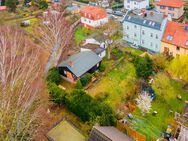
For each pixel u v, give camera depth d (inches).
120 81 2110.0
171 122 1706.4
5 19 3484.3
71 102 1689.2
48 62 2314.2
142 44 2694.4
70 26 3117.6
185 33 2393.0
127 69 2277.3
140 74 2075.5
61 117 1679.4
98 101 1795.0
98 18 3198.8
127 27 2751.0
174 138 1566.2
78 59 2183.8
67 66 2074.3
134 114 1764.3
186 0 4138.8
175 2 3518.7
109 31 2618.1
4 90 1533.0
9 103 1406.3
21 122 1327.5
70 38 2748.5
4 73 1755.7
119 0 4284.0
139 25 2620.6
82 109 1633.9
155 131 1640.0
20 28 3112.7
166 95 1900.8
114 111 1705.2
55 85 1850.4
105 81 2118.6
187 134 1504.7
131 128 1589.6
